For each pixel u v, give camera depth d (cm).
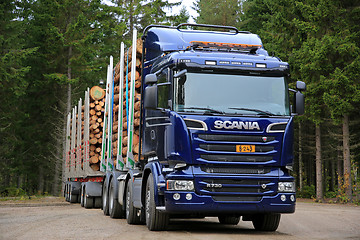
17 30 3803
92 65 4131
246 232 1095
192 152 995
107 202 1609
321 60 2884
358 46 3027
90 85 4753
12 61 3619
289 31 3391
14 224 1242
